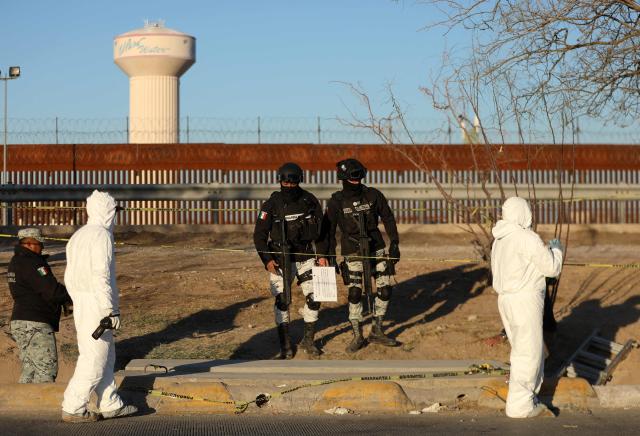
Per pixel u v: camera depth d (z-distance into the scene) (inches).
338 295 539.8
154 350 452.1
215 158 853.8
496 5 485.7
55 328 385.1
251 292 547.2
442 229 740.7
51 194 753.6
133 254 665.0
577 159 843.4
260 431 327.3
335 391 368.2
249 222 813.9
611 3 482.9
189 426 335.6
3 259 641.0
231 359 442.6
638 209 805.2
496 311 518.9
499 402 368.2
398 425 337.4
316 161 853.2
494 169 548.1
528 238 347.6
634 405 373.1
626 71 490.3
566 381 374.6
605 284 565.0
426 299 539.2
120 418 348.8
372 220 452.1
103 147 851.4
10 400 358.6
